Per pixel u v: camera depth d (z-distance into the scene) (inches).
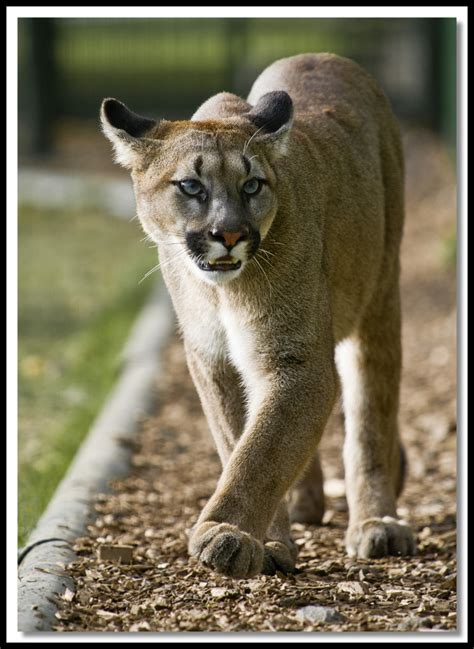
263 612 323.6
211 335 362.6
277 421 331.3
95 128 1611.7
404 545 389.7
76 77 1717.5
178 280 365.1
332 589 345.7
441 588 348.5
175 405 592.1
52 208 1207.6
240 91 1578.5
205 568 333.4
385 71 1572.3
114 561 370.6
